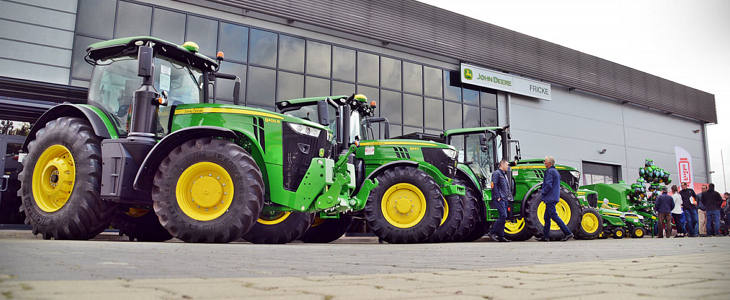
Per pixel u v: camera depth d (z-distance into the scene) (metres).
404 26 14.97
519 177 10.55
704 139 24.97
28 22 10.25
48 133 5.21
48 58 10.34
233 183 4.74
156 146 4.79
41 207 5.10
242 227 4.67
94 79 5.60
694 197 13.23
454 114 15.94
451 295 1.17
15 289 1.10
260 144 5.36
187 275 1.60
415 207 7.23
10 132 9.61
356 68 14.16
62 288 1.14
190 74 5.90
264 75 12.59
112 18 11.00
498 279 1.59
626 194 14.87
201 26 11.91
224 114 5.29
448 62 16.11
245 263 2.22
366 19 14.24
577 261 2.64
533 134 17.67
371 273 1.83
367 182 7.20
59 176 5.09
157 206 4.73
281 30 13.01
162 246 3.48
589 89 19.47
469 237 10.11
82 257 2.19
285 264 2.23
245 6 12.27
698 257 2.94
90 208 4.88
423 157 8.02
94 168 4.95
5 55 9.98
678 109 23.12
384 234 7.10
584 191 12.10
